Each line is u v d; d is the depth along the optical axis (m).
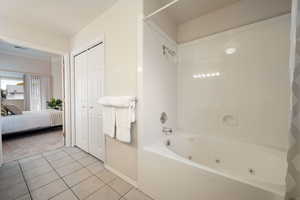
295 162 0.68
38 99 4.73
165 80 1.76
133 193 1.37
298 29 0.70
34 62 4.52
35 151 2.36
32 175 1.66
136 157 1.47
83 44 2.19
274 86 1.37
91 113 2.16
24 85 4.74
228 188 0.87
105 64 1.79
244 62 1.53
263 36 1.41
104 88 1.81
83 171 1.75
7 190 1.39
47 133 3.51
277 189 0.75
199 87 1.88
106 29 1.77
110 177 1.64
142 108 1.39
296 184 0.67
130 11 1.47
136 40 1.42
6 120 2.85
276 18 1.34
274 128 1.38
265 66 1.41
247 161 1.42
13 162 1.97
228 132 1.66
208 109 1.81
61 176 1.64
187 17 1.86
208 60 1.79
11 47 3.48
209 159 1.69
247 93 1.52
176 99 2.04
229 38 1.63
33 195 1.32
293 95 0.70
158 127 1.63
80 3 1.61
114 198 1.30
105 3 1.62
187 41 1.97
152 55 1.51
